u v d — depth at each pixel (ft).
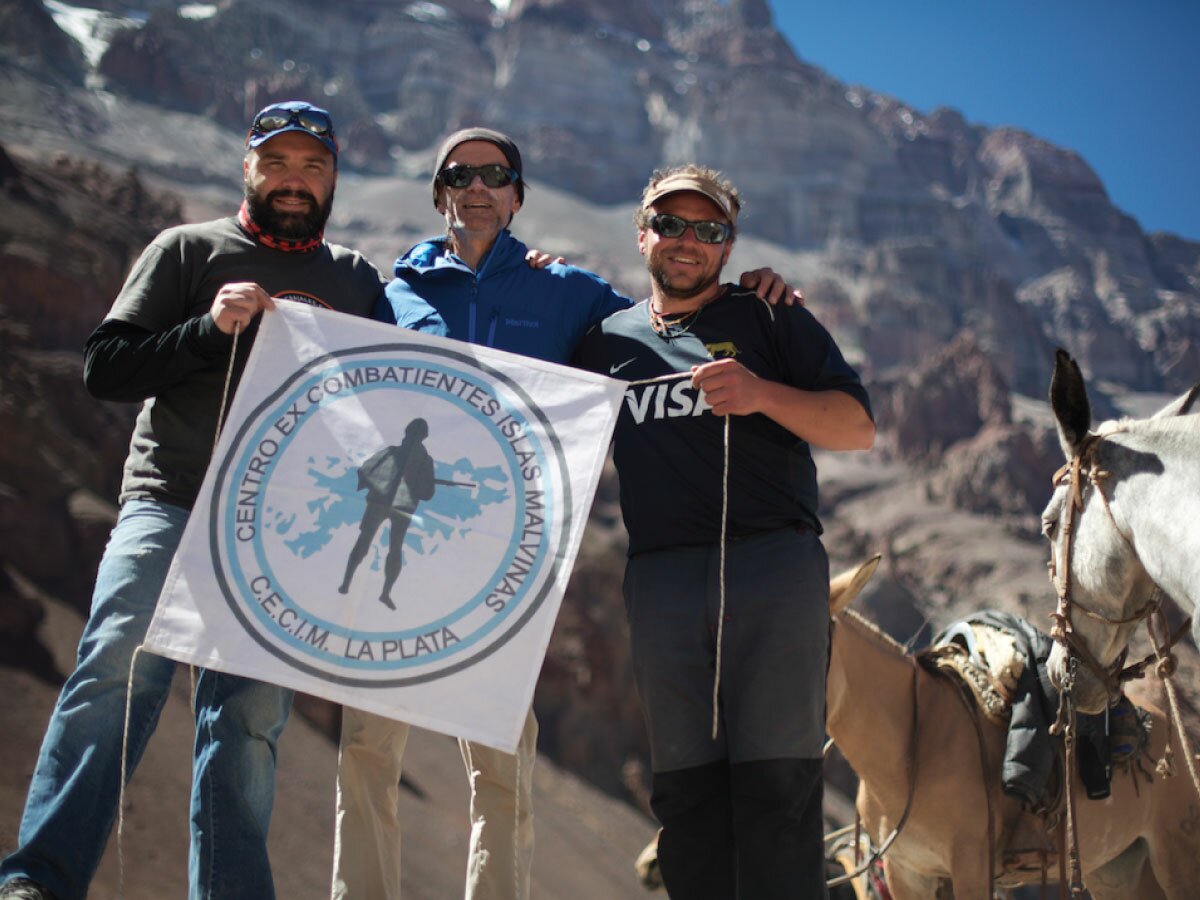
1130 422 15.79
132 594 14.14
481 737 12.62
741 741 14.49
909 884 22.27
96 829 13.05
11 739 76.64
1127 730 21.66
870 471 359.46
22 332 141.90
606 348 16.25
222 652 12.84
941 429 374.84
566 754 138.92
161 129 629.51
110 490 128.67
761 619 14.70
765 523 15.06
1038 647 21.42
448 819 93.35
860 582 20.01
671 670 14.97
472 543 13.34
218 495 13.48
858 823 22.79
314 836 79.30
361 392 14.03
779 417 14.52
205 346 14.24
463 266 17.16
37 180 195.42
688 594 15.01
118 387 14.57
